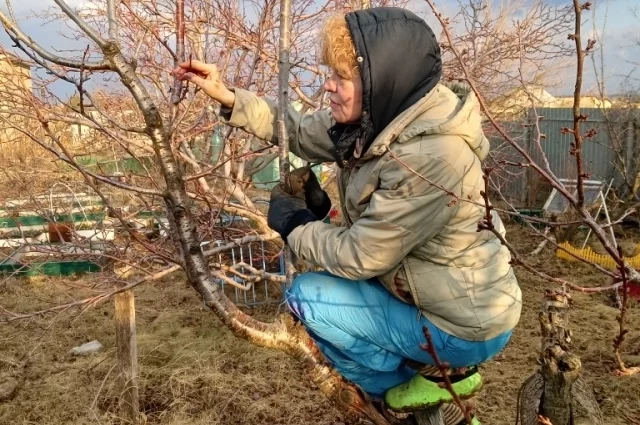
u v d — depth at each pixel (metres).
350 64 1.98
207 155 5.10
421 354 2.08
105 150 5.21
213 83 2.39
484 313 2.02
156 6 4.80
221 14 5.09
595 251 9.02
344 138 2.08
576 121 1.80
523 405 1.98
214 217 4.68
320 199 2.22
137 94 1.77
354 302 2.09
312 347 2.11
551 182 2.04
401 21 1.97
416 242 1.95
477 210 2.03
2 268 7.78
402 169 1.92
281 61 2.27
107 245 4.96
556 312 1.92
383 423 2.15
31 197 4.92
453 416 2.49
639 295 7.08
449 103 2.04
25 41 1.67
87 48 3.78
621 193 10.91
